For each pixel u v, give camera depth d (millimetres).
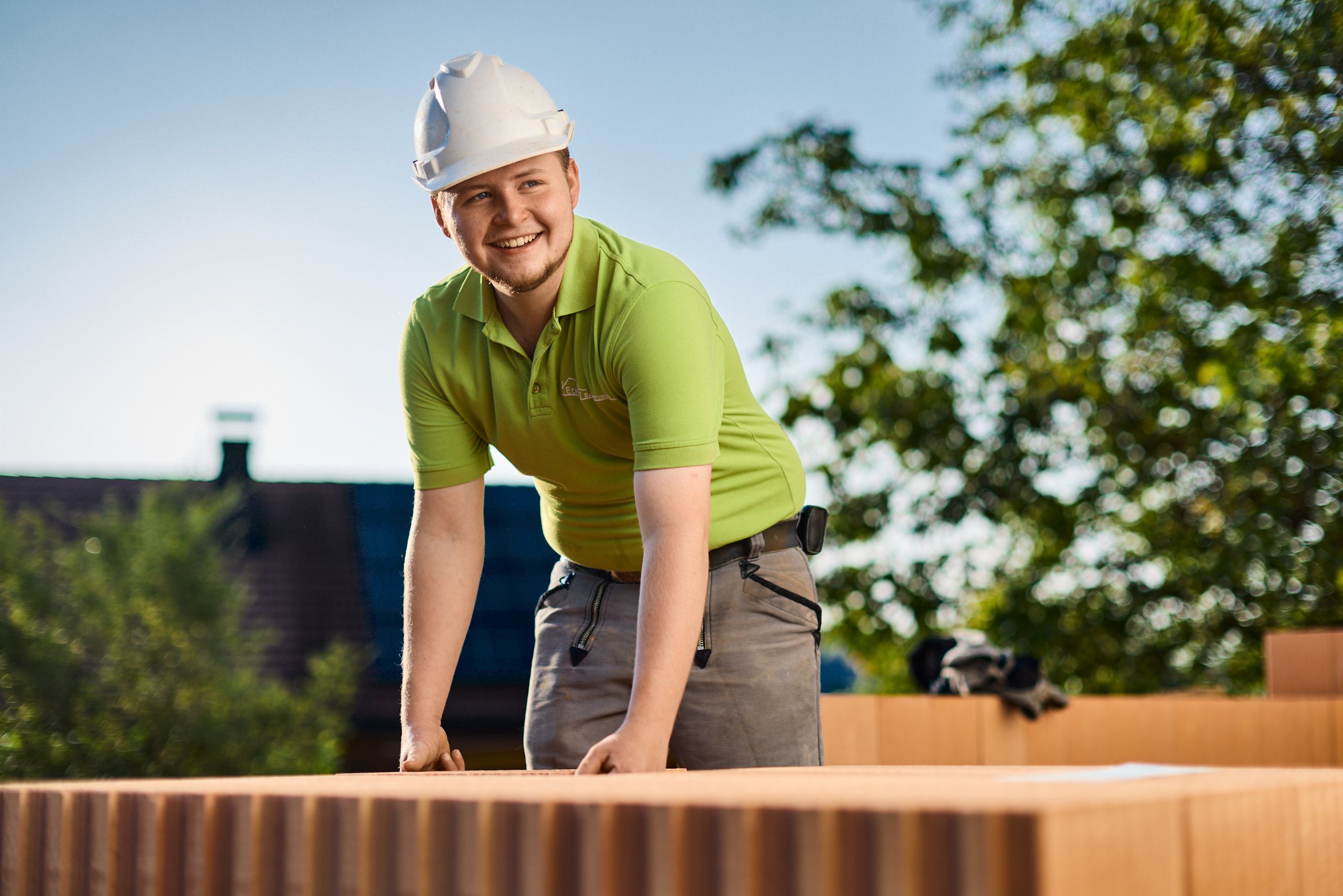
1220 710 4211
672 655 1521
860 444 10820
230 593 11367
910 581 10523
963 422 10727
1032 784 733
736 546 2104
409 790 765
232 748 10523
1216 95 9961
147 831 834
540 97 1816
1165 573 10344
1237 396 9609
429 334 2031
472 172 1733
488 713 12875
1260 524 9656
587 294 1816
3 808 937
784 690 2096
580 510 2145
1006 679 3938
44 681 10188
